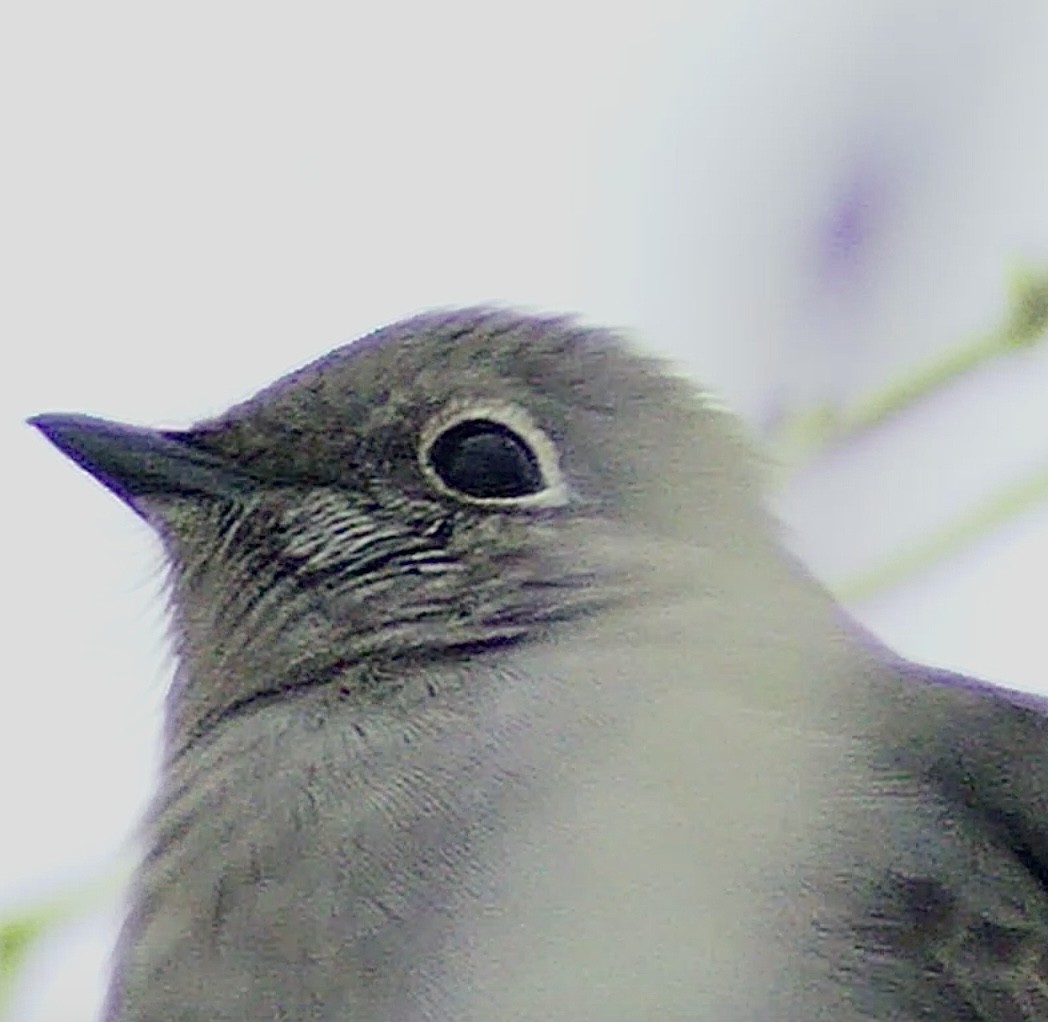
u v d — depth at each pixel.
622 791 1.64
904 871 1.64
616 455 1.67
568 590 1.66
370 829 1.64
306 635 1.66
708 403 1.67
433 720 1.65
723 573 1.66
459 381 1.67
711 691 1.65
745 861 1.64
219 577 1.67
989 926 1.64
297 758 1.65
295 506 1.67
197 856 1.65
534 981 1.63
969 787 1.65
